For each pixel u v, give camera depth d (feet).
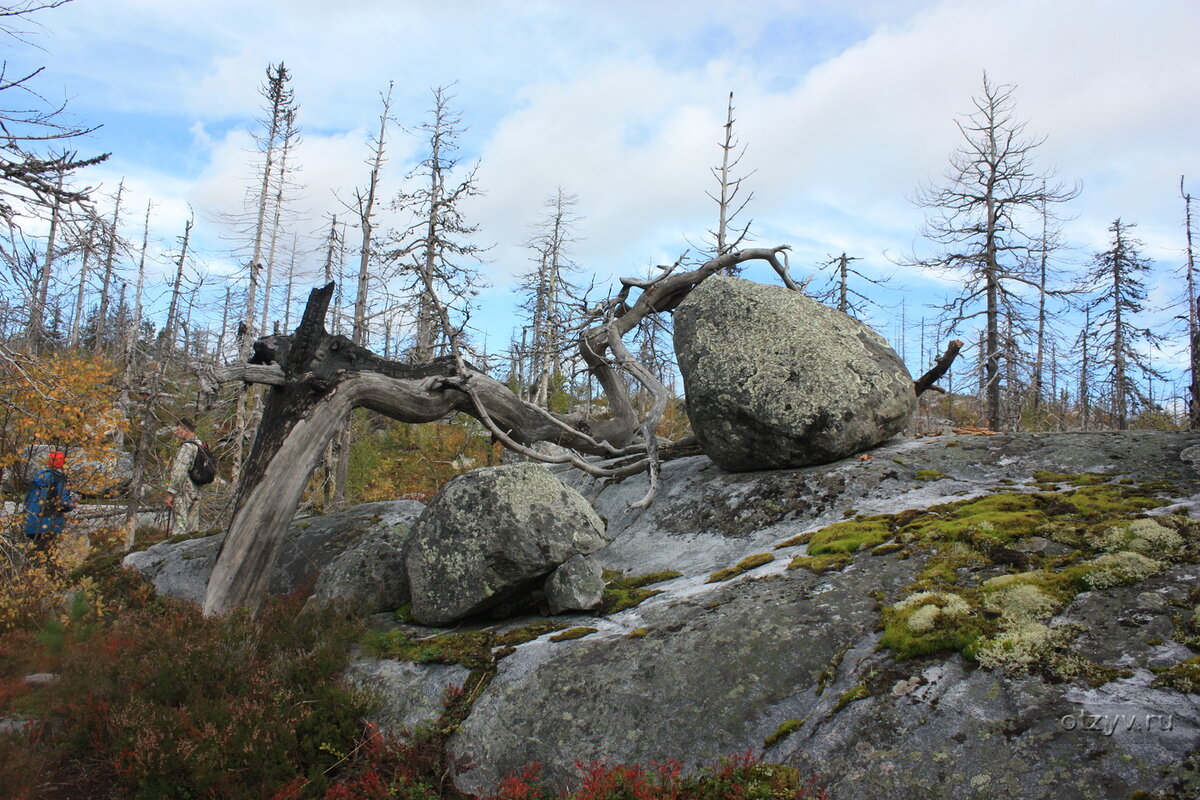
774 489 28.73
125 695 18.57
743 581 21.34
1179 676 12.69
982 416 79.77
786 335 31.55
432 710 19.06
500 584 23.70
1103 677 13.33
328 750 17.98
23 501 28.78
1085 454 25.98
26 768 15.87
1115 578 16.15
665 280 45.68
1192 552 16.58
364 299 70.18
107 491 39.50
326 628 23.44
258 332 77.82
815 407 29.63
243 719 17.70
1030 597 16.02
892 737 13.62
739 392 30.81
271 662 21.12
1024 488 24.32
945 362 33.91
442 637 23.08
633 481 35.83
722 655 17.37
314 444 28.89
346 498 62.13
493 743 17.29
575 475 41.63
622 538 30.55
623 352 41.06
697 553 26.94
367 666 21.56
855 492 26.94
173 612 23.48
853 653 16.35
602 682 17.72
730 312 33.14
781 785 13.32
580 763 15.80
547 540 23.63
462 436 93.66
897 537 21.48
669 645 18.29
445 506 25.31
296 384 29.43
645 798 13.65
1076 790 11.41
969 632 15.31
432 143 73.20
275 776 16.70
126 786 16.16
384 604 26.96
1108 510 20.34
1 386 25.94
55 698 18.24
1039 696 13.37
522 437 38.55
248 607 25.85
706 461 35.14
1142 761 11.42
